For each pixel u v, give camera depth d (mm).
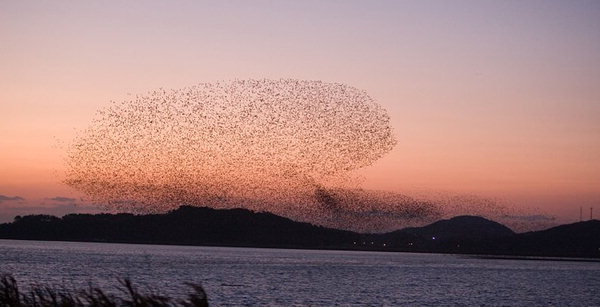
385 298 85188
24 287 67500
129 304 18094
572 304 89875
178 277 110125
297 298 79688
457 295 95000
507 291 107562
